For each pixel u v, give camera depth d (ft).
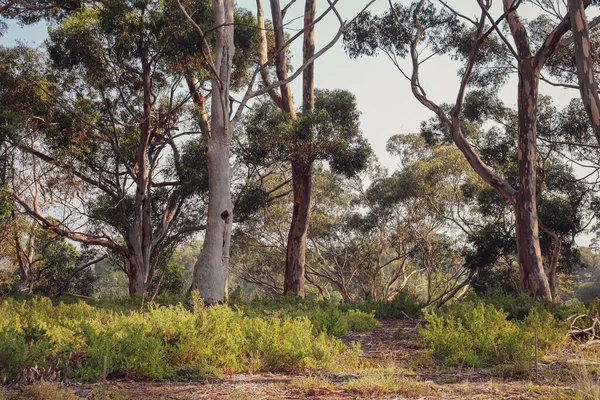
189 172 88.12
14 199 76.33
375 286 136.36
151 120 85.25
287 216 121.39
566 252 103.81
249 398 15.97
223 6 51.96
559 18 65.77
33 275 114.62
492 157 96.12
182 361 20.67
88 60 74.79
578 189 100.48
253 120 76.33
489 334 23.49
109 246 79.61
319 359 22.61
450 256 123.34
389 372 20.10
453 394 16.44
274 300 50.49
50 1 74.54
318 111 74.74
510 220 108.68
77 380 18.17
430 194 116.57
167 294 48.78
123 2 66.74
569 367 20.97
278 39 77.36
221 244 48.03
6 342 18.01
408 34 68.74
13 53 75.82
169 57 71.67
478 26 54.24
